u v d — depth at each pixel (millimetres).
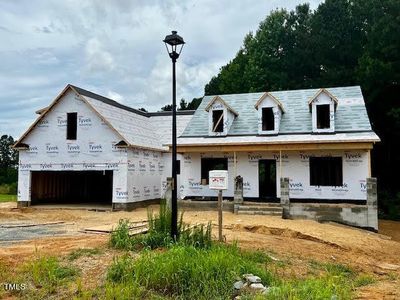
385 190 36156
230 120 26547
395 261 14164
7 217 21031
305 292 7969
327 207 21516
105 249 10883
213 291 8062
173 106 11664
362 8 42375
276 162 24875
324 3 45750
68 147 26938
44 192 30000
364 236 18141
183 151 25312
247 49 53938
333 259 12711
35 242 12258
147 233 12273
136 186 26922
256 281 8609
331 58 44188
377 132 38438
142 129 30375
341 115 24938
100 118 26391
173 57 11812
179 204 24750
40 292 7898
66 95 27156
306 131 24578
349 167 23312
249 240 13820
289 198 23266
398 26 34125
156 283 8258
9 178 56219
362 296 8562
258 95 29156
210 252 9789
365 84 36188
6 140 74438
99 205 28328
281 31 49625
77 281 8344
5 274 8602
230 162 25688
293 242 14602
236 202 23328
